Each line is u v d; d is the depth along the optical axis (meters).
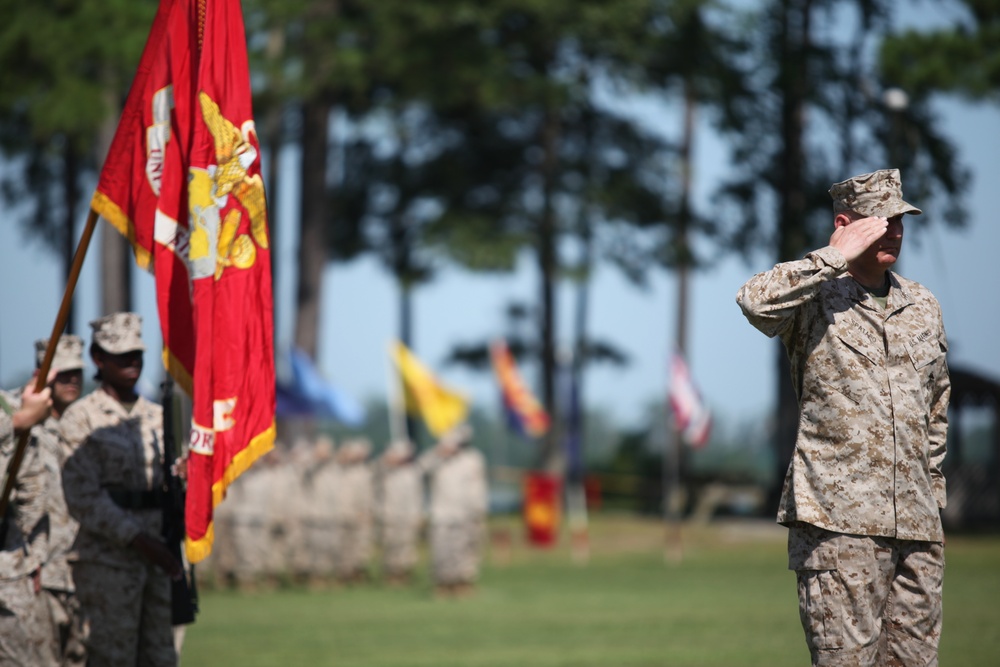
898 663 16.16
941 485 16.58
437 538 52.41
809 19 90.62
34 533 19.80
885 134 84.06
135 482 21.06
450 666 30.30
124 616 20.67
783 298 15.82
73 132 76.12
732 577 58.84
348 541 60.09
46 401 18.31
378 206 105.75
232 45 18.95
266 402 18.59
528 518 76.94
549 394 104.25
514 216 101.44
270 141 89.25
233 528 56.84
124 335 21.19
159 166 18.75
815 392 16.14
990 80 80.00
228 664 31.06
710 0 93.94
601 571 63.56
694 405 66.88
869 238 15.95
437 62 92.25
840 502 15.85
